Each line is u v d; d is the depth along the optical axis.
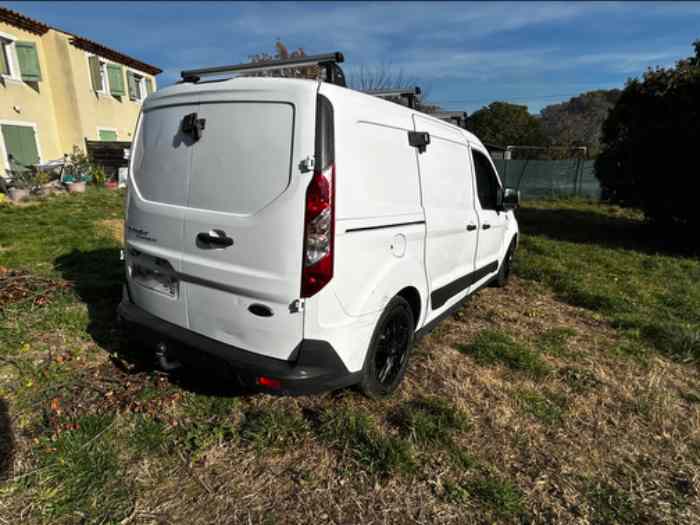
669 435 2.90
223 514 2.13
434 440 2.69
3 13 14.75
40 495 2.15
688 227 10.13
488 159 4.67
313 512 2.17
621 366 3.86
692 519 2.25
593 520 2.22
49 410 2.75
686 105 9.01
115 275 5.33
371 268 2.63
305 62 2.75
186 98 2.67
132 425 2.67
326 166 2.26
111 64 19.83
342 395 3.06
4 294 4.26
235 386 3.11
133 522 2.06
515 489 2.38
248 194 2.40
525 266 6.89
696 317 5.07
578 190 19.20
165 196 2.78
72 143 17.91
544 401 3.22
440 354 3.86
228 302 2.54
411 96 3.85
